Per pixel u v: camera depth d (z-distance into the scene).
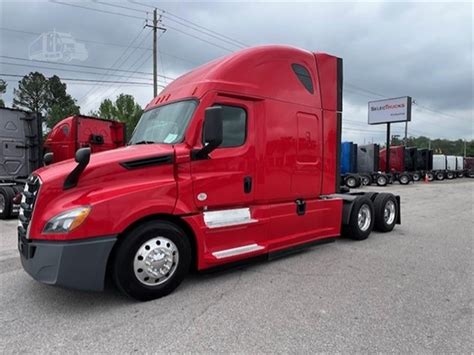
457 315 3.48
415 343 2.95
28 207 3.71
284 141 5.11
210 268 4.34
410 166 30.95
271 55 5.01
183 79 5.06
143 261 3.74
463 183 30.95
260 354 2.77
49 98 62.94
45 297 3.93
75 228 3.35
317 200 5.76
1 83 47.00
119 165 3.69
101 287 3.50
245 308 3.62
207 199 4.24
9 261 5.37
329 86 5.86
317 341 2.97
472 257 5.62
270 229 4.98
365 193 7.70
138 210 3.66
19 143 10.38
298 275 4.68
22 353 2.79
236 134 4.57
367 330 3.16
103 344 2.93
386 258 5.53
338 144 6.05
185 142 4.15
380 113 31.66
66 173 3.53
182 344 2.93
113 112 52.03
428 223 8.95
